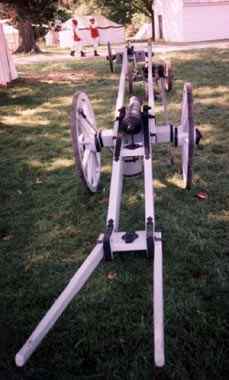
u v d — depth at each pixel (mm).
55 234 3404
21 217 3734
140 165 3416
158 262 2109
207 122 5871
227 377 1999
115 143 3314
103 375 2066
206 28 23047
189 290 2584
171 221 3332
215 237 3104
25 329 2406
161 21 27172
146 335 2270
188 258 2887
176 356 2123
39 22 15820
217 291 2549
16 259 3115
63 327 2385
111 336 2299
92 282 2727
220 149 4812
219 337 2215
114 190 2789
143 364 2102
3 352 2248
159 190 3877
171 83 7891
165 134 3555
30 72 12547
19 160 5145
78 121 3492
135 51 7867
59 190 4172
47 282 2811
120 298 2572
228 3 22578
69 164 4871
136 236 2348
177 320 2348
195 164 4406
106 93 8461
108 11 35312
